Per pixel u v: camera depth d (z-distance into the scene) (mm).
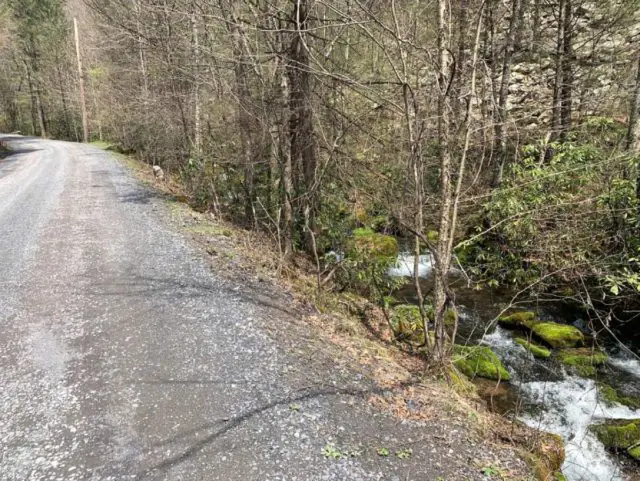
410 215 5949
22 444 3562
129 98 19250
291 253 9000
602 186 7812
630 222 7090
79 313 5734
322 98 7906
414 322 7148
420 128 5250
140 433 3713
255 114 9406
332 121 8164
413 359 6066
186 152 13750
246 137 9867
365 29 4941
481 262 9820
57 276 6938
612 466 4836
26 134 52375
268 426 3867
